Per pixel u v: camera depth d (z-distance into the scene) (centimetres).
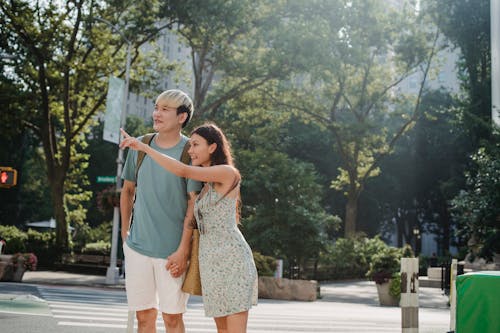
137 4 3006
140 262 405
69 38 3027
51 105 3262
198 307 1332
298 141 5353
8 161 4772
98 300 1352
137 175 419
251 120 4003
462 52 4050
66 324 842
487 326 352
